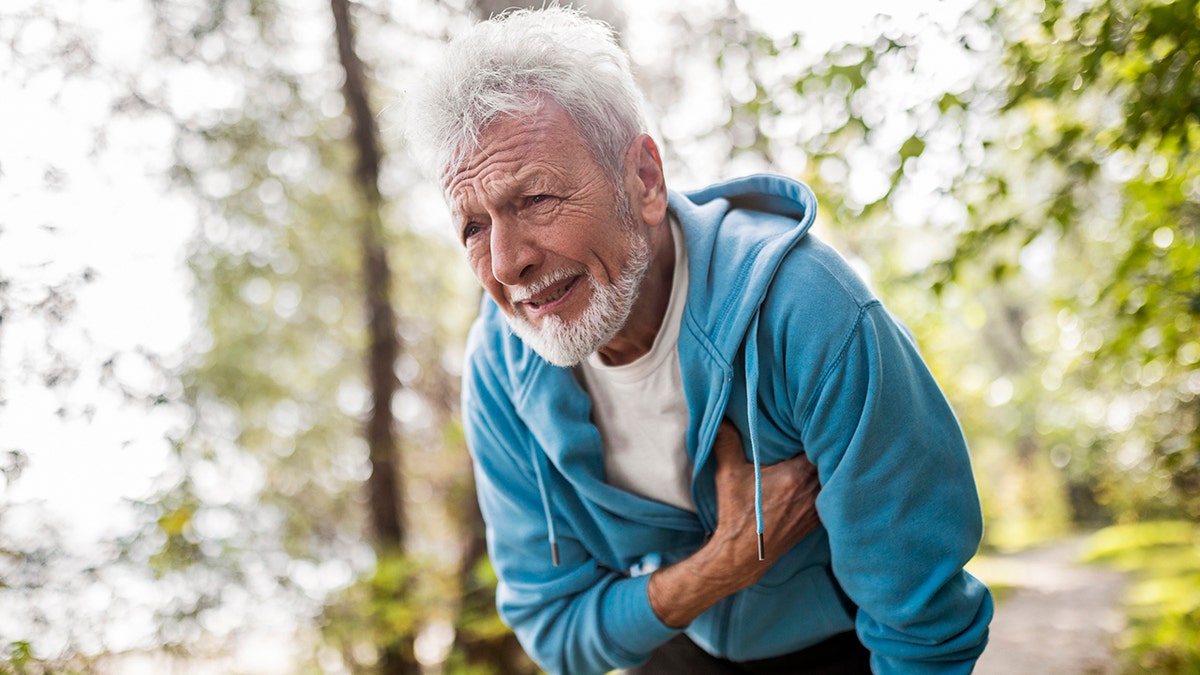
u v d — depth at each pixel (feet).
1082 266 14.87
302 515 16.47
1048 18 9.31
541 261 4.27
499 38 4.27
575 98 4.24
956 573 4.50
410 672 13.33
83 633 8.01
